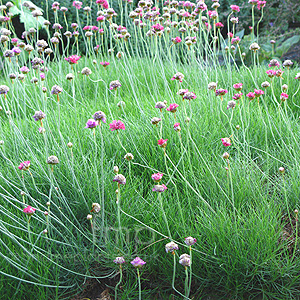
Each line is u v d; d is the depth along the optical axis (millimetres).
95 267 642
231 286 597
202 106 1053
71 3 2428
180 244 627
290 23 2678
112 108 1093
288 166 782
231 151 896
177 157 816
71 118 1030
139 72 1464
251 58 1844
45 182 766
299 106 1066
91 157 832
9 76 890
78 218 722
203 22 1359
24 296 579
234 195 723
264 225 636
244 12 2744
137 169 828
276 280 598
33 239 650
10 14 1303
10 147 918
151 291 603
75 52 2432
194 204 718
